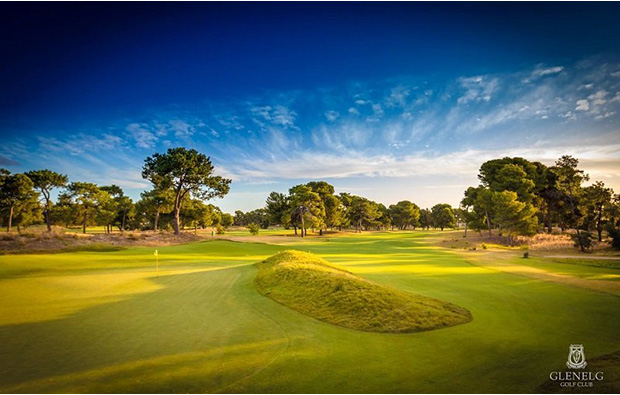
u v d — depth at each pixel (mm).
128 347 10109
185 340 10781
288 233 121125
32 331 11484
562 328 12586
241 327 12227
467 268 29781
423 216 188875
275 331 11852
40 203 75562
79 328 11844
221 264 32062
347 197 142625
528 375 8758
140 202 89500
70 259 31812
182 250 45750
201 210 94812
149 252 40812
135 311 14219
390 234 116312
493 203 70812
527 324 13023
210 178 65312
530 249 56312
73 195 80438
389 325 12555
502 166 81062
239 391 7590
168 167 61062
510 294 18375
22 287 19094
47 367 8688
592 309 15234
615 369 9141
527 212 63000
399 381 8289
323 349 10281
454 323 12977
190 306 15164
